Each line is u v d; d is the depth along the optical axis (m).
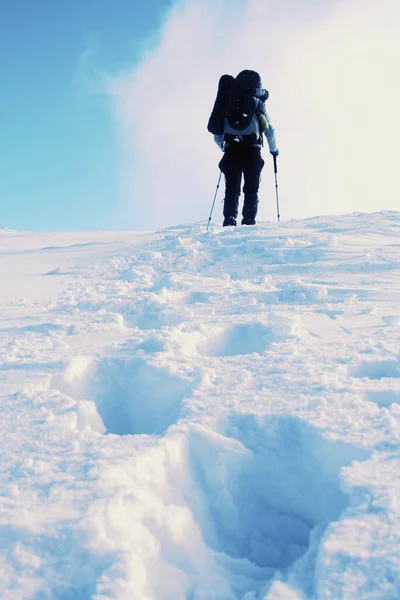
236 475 1.82
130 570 1.25
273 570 1.56
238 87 7.48
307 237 6.24
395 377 2.26
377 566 1.20
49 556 1.31
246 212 7.93
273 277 4.88
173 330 2.94
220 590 1.41
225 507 1.78
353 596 1.15
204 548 1.58
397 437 1.69
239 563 1.58
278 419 1.88
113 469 1.59
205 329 3.05
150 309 3.87
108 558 1.29
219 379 2.27
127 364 2.53
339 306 3.64
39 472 1.61
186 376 2.30
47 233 12.91
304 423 1.83
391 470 1.52
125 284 5.12
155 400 2.36
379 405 2.04
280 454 1.84
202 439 1.82
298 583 1.32
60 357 2.69
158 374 2.37
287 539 1.78
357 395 2.03
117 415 2.49
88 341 3.06
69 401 2.16
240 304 3.83
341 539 1.29
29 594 1.22
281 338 2.89
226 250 6.04
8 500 1.47
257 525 1.80
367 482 1.48
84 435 1.85
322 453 1.73
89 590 1.24
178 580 1.41
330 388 2.09
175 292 4.30
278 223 7.64
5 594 1.21
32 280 5.96
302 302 3.88
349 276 4.61
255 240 6.18
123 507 1.46
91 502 1.45
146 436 1.82
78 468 1.62
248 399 2.04
